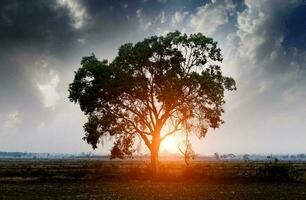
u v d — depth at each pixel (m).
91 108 55.59
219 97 53.56
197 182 51.22
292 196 34.44
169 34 53.56
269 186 45.66
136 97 54.56
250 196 34.22
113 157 55.53
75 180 54.00
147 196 33.72
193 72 52.84
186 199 31.41
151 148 55.47
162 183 49.22
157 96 52.38
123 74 52.91
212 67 54.78
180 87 51.97
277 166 55.62
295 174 55.78
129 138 55.06
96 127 53.94
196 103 54.53
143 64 53.81
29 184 48.19
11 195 34.78
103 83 53.34
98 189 40.75
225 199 31.67
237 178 55.00
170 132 55.72
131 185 45.88
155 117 55.06
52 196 33.91
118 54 55.00
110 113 53.69
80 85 54.84
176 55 53.34
